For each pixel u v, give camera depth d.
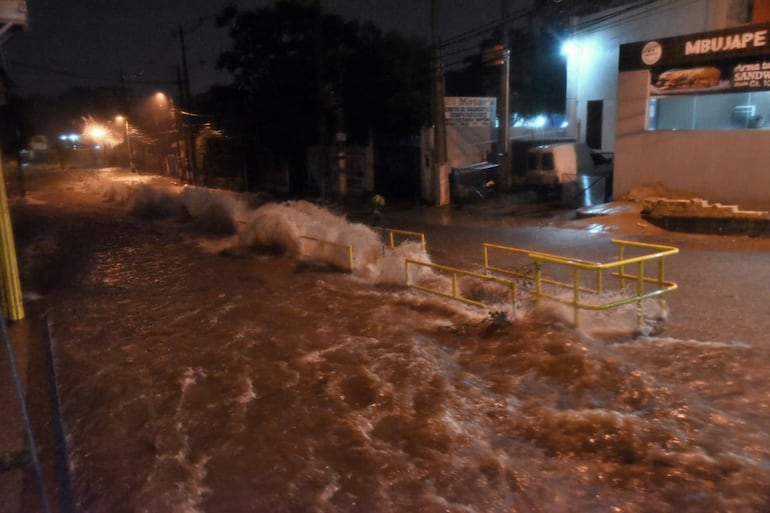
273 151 34.62
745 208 17.39
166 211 26.12
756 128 19.34
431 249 16.22
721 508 4.87
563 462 5.66
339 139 29.50
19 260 17.33
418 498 5.25
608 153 27.31
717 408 6.38
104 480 5.70
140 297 12.60
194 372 8.34
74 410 7.23
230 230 20.83
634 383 6.92
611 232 17.39
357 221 22.48
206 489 5.52
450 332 9.20
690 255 13.96
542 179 25.39
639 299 8.40
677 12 24.23
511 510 5.04
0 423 6.48
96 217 26.53
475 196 26.80
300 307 11.21
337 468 5.79
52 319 11.11
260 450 6.18
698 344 8.05
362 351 8.73
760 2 21.48
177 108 43.38
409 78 28.81
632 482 5.29
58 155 68.75
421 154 27.09
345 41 31.14
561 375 7.30
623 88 20.22
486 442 6.10
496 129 29.94
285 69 31.59
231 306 11.59
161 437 6.53
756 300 10.20
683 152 19.11
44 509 4.79
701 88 18.58
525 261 14.12
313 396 7.37
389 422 6.61
